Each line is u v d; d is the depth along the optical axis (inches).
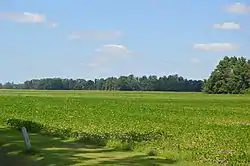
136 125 1673.2
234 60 7175.2
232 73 6988.2
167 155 957.8
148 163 883.4
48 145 1122.0
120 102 3676.2
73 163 883.4
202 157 937.5
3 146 1093.1
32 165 878.4
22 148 1050.7
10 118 1803.6
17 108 2573.8
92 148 1077.8
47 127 1501.0
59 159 927.0
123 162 895.7
